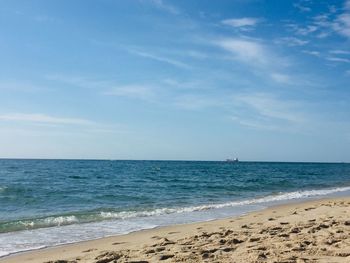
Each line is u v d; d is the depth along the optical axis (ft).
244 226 36.83
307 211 48.01
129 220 47.37
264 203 68.74
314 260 21.79
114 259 24.22
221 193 96.17
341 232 30.45
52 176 169.48
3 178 147.95
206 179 167.12
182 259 23.03
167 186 122.01
